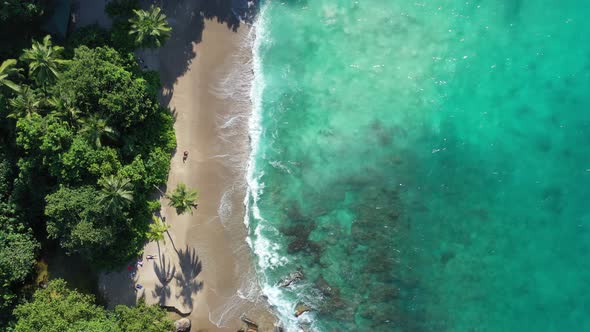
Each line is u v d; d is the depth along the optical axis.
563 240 42.88
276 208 43.75
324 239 43.62
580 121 43.69
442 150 44.19
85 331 35.62
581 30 44.25
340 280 43.19
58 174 37.44
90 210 36.31
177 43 43.53
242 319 42.62
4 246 39.06
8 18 38.53
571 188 43.12
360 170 44.25
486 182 43.84
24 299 40.50
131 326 37.50
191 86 43.53
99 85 36.91
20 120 36.34
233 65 44.00
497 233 43.44
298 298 42.88
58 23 42.62
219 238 43.12
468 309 42.94
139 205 41.00
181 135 43.28
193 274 42.72
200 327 42.62
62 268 43.03
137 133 40.66
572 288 42.50
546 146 43.78
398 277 43.25
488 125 44.22
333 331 42.56
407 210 43.81
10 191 40.34
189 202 39.56
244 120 44.00
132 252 40.75
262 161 43.97
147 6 43.44
